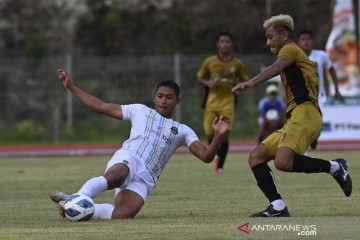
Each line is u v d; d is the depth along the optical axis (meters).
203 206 24.58
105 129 82.62
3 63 86.88
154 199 27.44
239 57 78.56
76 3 116.69
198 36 110.81
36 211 24.05
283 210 20.48
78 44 109.56
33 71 86.88
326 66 38.38
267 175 20.70
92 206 20.09
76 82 83.56
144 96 83.88
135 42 110.31
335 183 32.44
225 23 111.81
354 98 68.75
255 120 82.06
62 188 33.75
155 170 21.77
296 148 20.22
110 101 83.06
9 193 31.66
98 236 17.00
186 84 81.06
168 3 116.94
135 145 21.75
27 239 16.80
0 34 110.19
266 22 21.95
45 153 65.81
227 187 32.25
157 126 21.97
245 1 116.19
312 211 22.05
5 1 114.19
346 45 75.00
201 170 43.41
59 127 81.81
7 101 85.56
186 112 80.81
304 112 20.69
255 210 23.02
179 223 19.28
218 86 41.97
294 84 21.03
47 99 86.31
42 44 106.81
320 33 108.25
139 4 116.75
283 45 21.69
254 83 20.03
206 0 117.19
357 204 23.86
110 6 115.69
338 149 61.41
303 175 36.91
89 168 46.91
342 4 75.06
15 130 83.69
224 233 17.22
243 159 52.62
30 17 113.62
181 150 65.75
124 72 83.75
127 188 21.19
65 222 20.16
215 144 20.69
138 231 17.72
